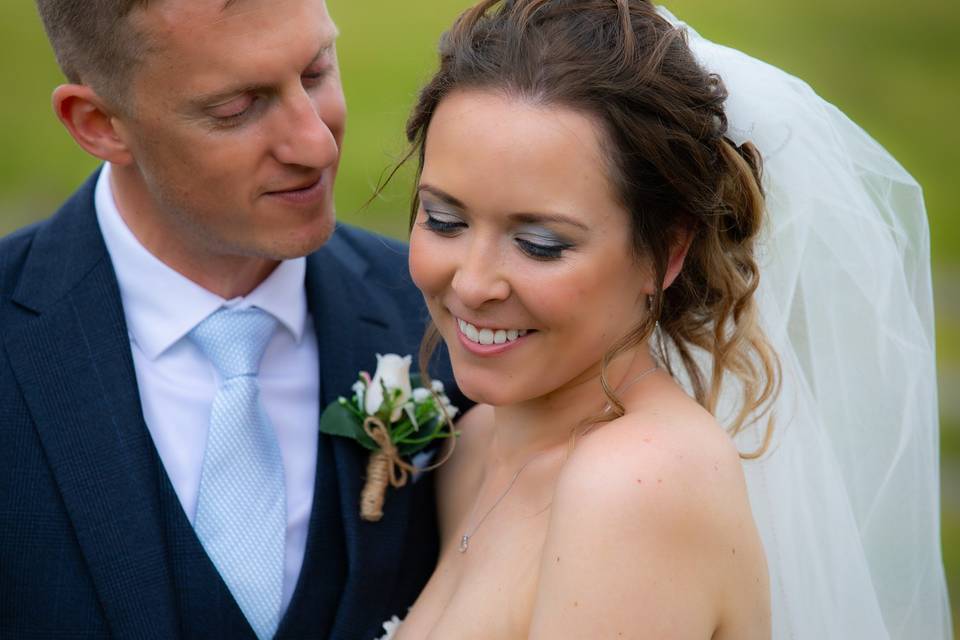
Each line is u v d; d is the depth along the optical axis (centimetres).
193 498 271
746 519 224
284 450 282
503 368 233
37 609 252
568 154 218
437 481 288
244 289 279
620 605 211
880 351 274
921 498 279
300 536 277
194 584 257
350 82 1109
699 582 215
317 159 258
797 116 266
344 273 302
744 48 1242
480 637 234
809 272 271
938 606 284
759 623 228
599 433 226
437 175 226
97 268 274
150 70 250
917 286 288
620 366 242
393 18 1304
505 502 251
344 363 289
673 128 226
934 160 1043
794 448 265
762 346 250
